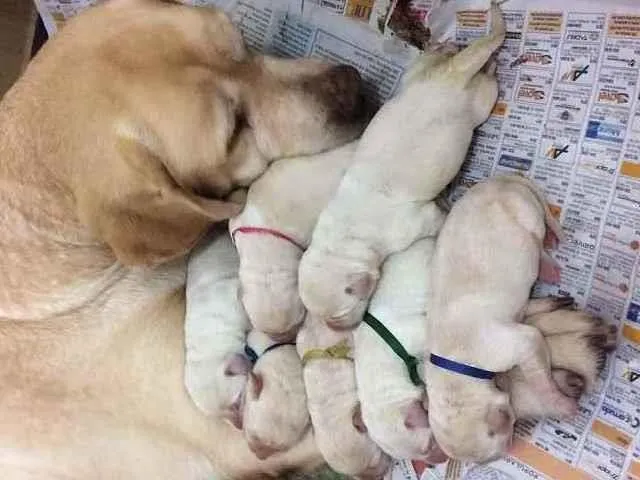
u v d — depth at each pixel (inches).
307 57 22.4
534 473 18.3
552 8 18.7
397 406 18.2
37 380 20.8
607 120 17.8
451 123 18.4
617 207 17.5
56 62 19.0
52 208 19.6
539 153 18.7
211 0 23.8
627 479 17.0
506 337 16.8
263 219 19.7
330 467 20.6
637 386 17.0
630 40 17.7
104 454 20.7
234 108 19.0
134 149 18.1
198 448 21.1
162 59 18.3
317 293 18.6
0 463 20.9
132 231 18.7
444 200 20.0
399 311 18.6
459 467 19.4
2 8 31.7
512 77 19.2
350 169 19.0
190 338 20.9
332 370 19.3
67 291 20.8
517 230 17.3
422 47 20.9
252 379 19.6
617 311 17.3
